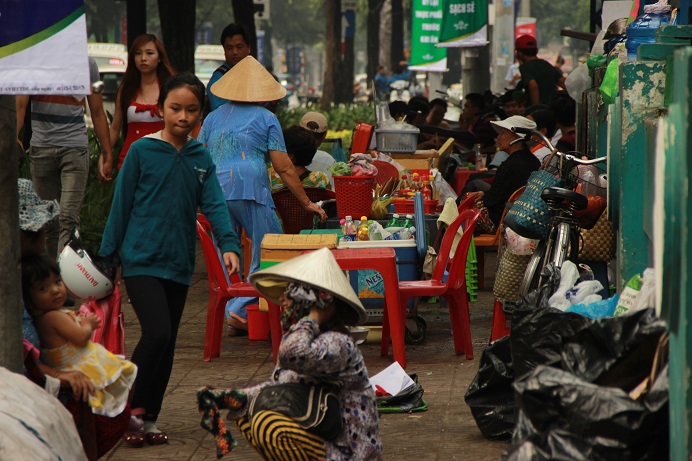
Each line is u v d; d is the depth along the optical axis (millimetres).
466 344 13586
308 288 7746
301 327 7645
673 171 5809
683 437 5664
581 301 9828
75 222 16516
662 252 6156
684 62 5531
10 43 7406
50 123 16141
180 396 11945
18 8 7391
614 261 14992
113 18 111062
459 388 12109
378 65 93250
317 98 90625
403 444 10000
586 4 150375
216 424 7910
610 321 7273
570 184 13000
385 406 11117
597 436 6645
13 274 7688
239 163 14539
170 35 30641
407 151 19281
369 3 92188
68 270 9398
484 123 27203
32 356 7934
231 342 14922
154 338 9773
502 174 17844
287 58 177000
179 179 10219
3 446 6492
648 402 6605
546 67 29062
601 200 13047
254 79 14688
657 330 7082
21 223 8141
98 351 8172
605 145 15039
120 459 9648
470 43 34375
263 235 14617
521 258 13562
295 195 14875
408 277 14477
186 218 10297
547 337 8719
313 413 7625
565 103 21844
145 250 10078
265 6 68250
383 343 13820
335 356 7602
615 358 7207
